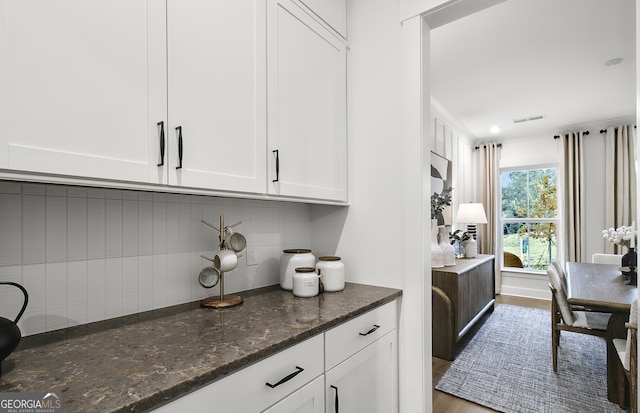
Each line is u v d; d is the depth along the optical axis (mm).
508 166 5406
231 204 1575
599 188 4676
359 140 1776
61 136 788
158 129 977
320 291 1549
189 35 1064
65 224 1061
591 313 2770
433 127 4023
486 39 2590
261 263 1710
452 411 2098
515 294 5273
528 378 2510
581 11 2234
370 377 1378
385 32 1702
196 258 1425
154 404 652
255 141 1274
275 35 1376
